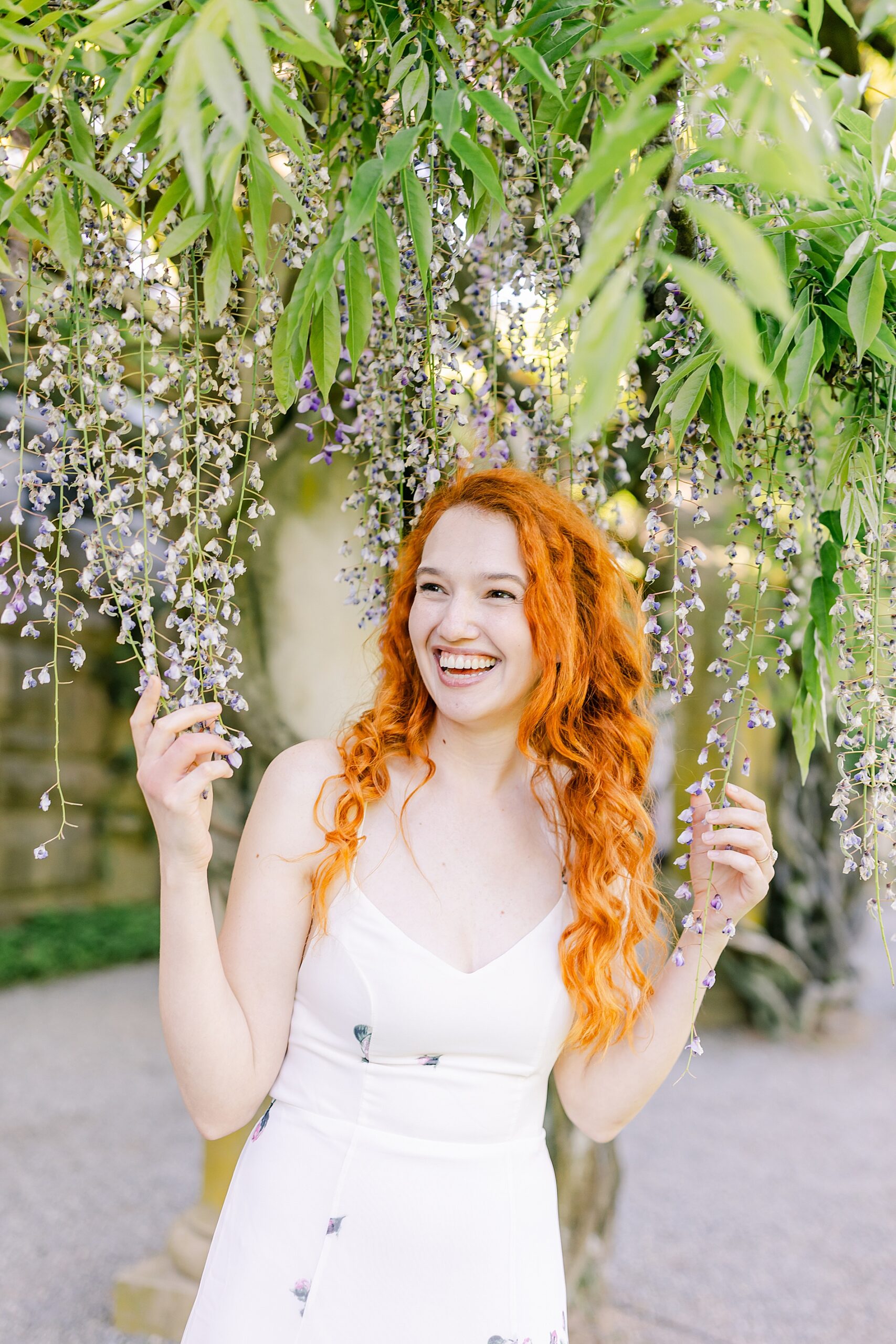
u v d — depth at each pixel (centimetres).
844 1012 710
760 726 127
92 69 110
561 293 136
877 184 122
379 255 119
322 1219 125
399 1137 128
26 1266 354
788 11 111
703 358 119
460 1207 126
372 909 133
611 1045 146
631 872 146
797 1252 388
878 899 121
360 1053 130
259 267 112
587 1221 277
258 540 121
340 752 144
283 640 245
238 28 82
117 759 919
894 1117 552
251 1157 133
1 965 775
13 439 113
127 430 118
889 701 122
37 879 862
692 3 83
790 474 140
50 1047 636
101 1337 303
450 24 130
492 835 144
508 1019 131
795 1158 489
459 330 145
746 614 171
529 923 138
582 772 149
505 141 155
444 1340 123
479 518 140
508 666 139
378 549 147
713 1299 346
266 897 134
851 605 141
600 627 154
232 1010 124
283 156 140
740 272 74
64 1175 439
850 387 140
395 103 132
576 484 152
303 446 240
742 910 134
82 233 118
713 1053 660
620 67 136
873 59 227
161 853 119
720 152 84
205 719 119
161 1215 402
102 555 114
